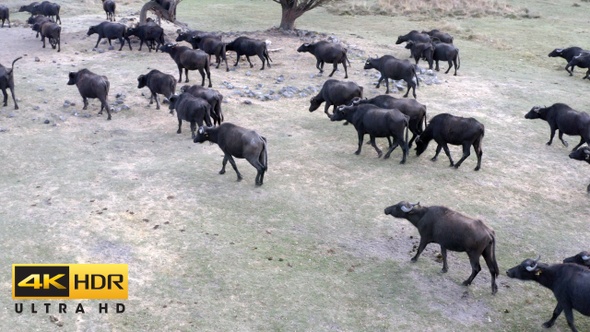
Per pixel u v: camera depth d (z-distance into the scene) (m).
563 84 23.89
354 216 12.61
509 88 22.80
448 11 39.47
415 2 41.06
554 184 14.72
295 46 27.64
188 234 11.51
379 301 9.81
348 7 40.22
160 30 25.73
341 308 9.57
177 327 8.92
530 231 12.32
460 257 11.27
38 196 12.89
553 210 13.33
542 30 34.41
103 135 16.70
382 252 11.32
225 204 12.78
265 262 10.73
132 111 18.67
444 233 10.13
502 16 38.75
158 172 14.23
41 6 31.84
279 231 11.84
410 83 20.58
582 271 8.78
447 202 13.39
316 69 24.00
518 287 10.38
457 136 14.80
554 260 11.25
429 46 24.38
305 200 13.19
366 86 21.88
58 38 25.61
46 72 22.30
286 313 9.37
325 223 12.27
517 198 13.83
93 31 26.28
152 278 10.08
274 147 16.16
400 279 10.45
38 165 14.60
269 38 28.97
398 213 10.80
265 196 13.27
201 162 14.98
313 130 17.66
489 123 18.91
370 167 15.15
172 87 18.47
